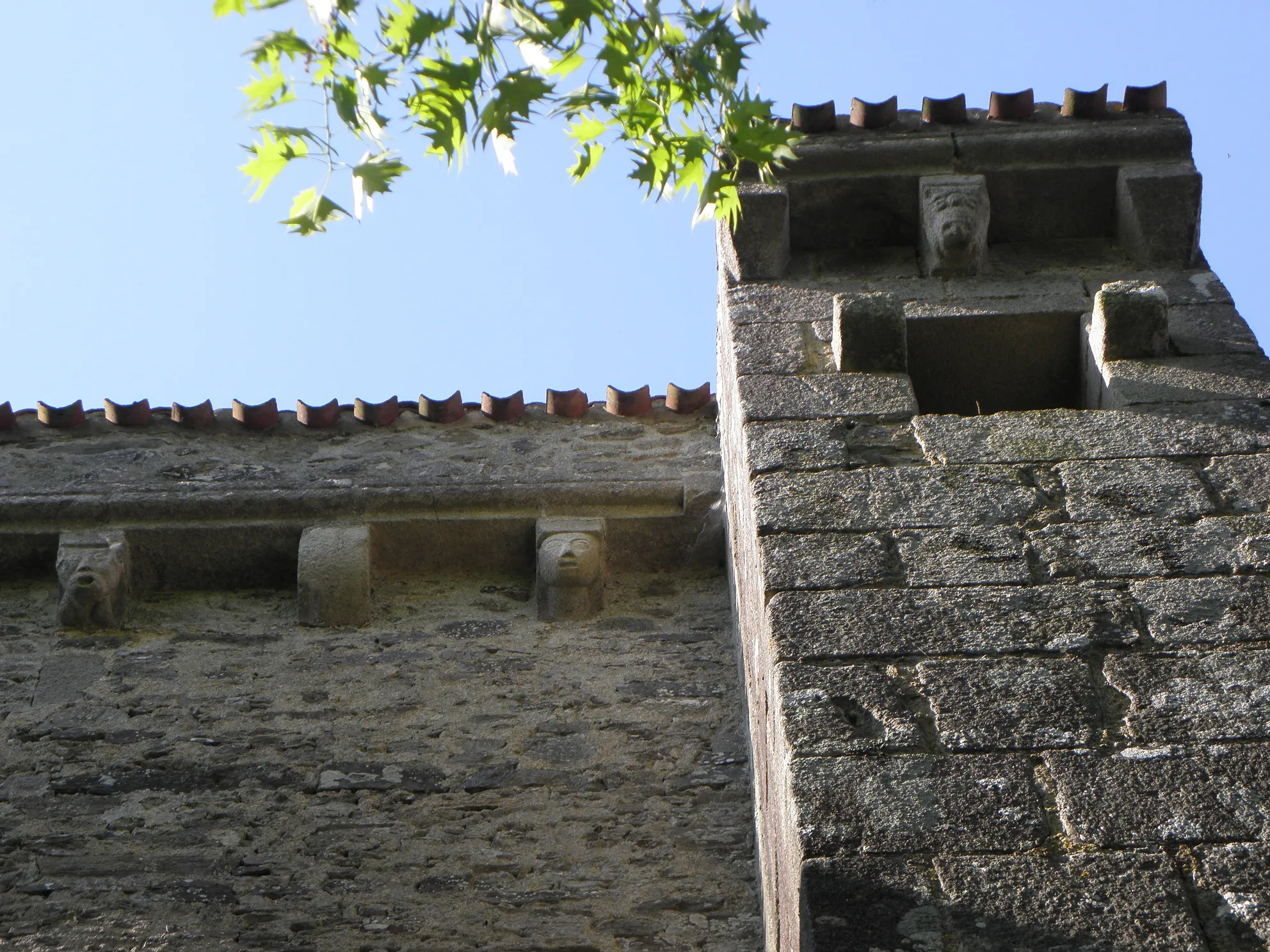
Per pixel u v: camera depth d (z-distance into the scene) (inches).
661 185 178.7
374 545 296.2
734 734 261.1
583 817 246.7
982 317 256.2
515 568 299.4
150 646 282.5
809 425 226.2
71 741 261.4
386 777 254.4
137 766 256.7
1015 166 280.4
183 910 231.3
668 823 245.1
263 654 280.2
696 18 173.2
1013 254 280.1
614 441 318.0
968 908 151.3
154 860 239.6
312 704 269.1
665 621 287.7
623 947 225.6
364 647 281.6
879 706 174.2
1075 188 279.9
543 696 270.4
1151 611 185.8
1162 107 287.6
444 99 163.9
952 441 220.2
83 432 320.5
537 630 285.4
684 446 315.6
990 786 163.9
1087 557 194.9
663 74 175.0
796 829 160.6
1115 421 222.2
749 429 226.2
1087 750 167.9
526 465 310.8
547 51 167.0
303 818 246.8
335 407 322.0
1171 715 171.5
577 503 297.9
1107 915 150.6
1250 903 150.8
